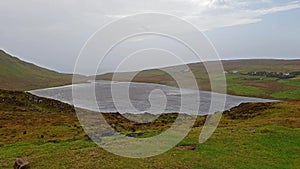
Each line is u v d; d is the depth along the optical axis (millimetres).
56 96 80562
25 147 28797
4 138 37000
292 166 20094
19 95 76938
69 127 42656
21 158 22688
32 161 21594
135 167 19188
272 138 26328
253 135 27188
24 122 49344
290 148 23703
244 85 110875
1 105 66750
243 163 20328
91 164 19953
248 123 36125
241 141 25312
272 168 19688
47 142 31484
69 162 20719
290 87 109812
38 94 88750
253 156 21734
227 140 25547
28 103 71750
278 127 30578
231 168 19469
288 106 49125
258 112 47781
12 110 63625
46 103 73188
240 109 52562
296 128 30562
